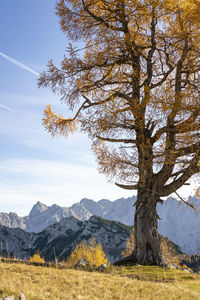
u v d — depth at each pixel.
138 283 7.07
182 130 11.09
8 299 4.55
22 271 7.95
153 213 12.60
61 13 12.96
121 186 12.83
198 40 12.49
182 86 13.38
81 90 13.64
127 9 12.48
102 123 11.06
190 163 12.09
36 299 4.89
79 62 12.53
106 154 11.24
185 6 12.35
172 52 13.16
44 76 12.95
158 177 12.62
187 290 6.55
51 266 9.97
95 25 13.28
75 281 6.66
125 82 13.79
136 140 12.22
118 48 12.56
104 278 7.46
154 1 11.78
